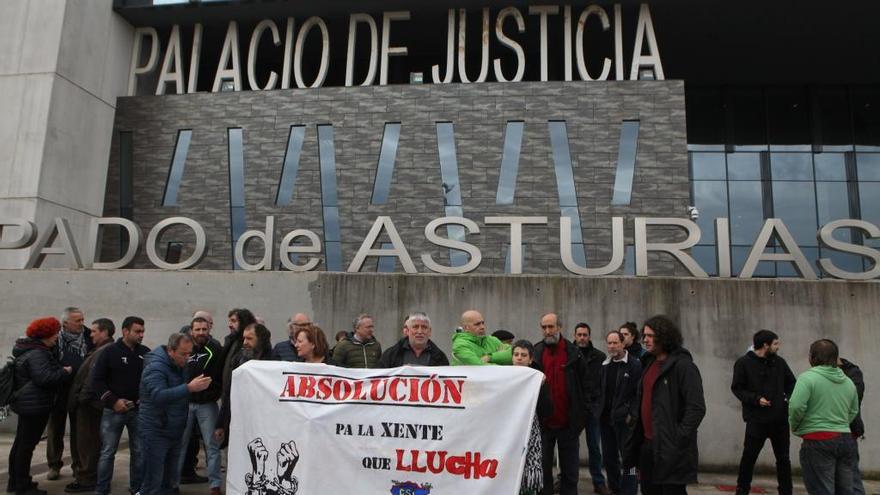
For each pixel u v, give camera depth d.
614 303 10.20
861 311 9.67
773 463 9.42
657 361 5.43
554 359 6.92
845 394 5.77
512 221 11.41
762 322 9.81
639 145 19.33
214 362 7.40
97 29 20.62
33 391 6.99
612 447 7.68
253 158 20.86
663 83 19.58
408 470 4.99
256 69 24.95
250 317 7.66
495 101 20.06
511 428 4.88
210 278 11.42
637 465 5.56
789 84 25.56
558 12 20.67
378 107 20.58
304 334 5.90
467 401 5.00
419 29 22.17
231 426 5.44
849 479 5.71
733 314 9.90
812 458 5.74
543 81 20.02
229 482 5.36
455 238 19.50
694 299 10.03
